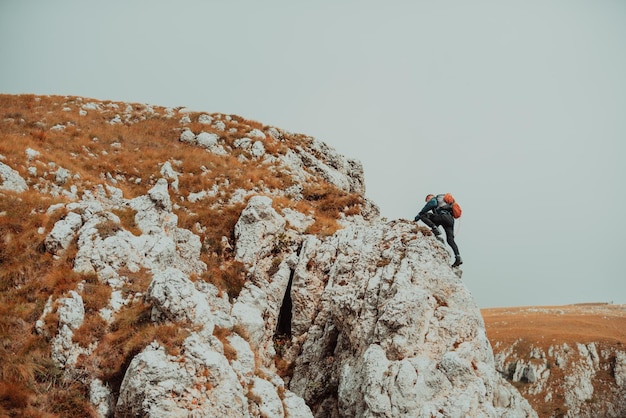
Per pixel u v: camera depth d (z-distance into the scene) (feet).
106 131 132.36
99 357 60.03
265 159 137.18
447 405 68.18
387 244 88.07
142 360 55.31
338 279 87.61
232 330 71.36
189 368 56.70
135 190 108.99
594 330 445.37
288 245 98.58
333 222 109.50
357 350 78.33
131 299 67.36
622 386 381.19
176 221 91.04
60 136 119.44
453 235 88.79
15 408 53.57
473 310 80.28
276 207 107.14
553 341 417.08
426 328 75.82
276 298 91.45
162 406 53.36
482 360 75.51
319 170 148.87
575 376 391.45
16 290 65.57
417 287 78.95
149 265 73.82
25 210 76.02
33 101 149.07
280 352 87.76
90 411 56.13
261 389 65.16
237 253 96.17
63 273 67.15
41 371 57.82
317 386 81.30
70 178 94.38
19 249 69.97
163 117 153.38
